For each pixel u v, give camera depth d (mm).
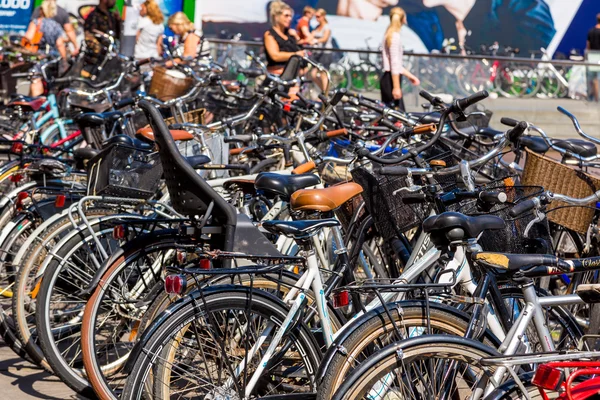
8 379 6609
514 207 4867
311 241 5012
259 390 5043
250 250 5352
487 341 4680
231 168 6844
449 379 4445
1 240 6887
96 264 6141
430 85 17266
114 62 12859
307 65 14562
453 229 4477
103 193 6250
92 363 5574
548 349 4379
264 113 11422
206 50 15102
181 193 5395
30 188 7227
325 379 4480
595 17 23891
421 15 23078
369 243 6711
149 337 4812
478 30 23375
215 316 4941
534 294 4410
